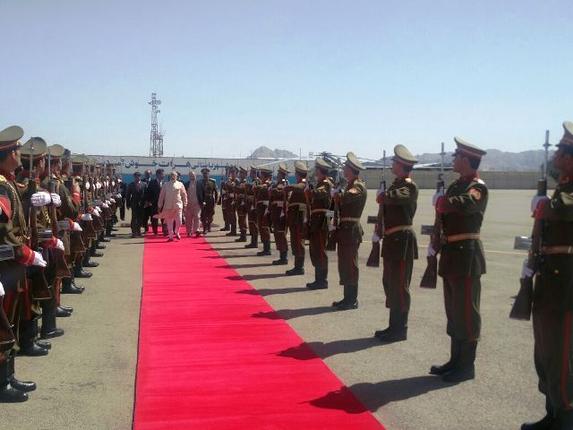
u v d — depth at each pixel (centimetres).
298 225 979
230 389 473
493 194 5150
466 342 496
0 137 477
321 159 881
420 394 469
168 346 587
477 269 489
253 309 742
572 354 384
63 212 665
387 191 603
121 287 885
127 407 442
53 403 450
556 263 381
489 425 413
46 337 619
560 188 381
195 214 1606
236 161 4181
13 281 464
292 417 421
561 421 387
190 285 898
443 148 528
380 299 807
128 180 3691
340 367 529
